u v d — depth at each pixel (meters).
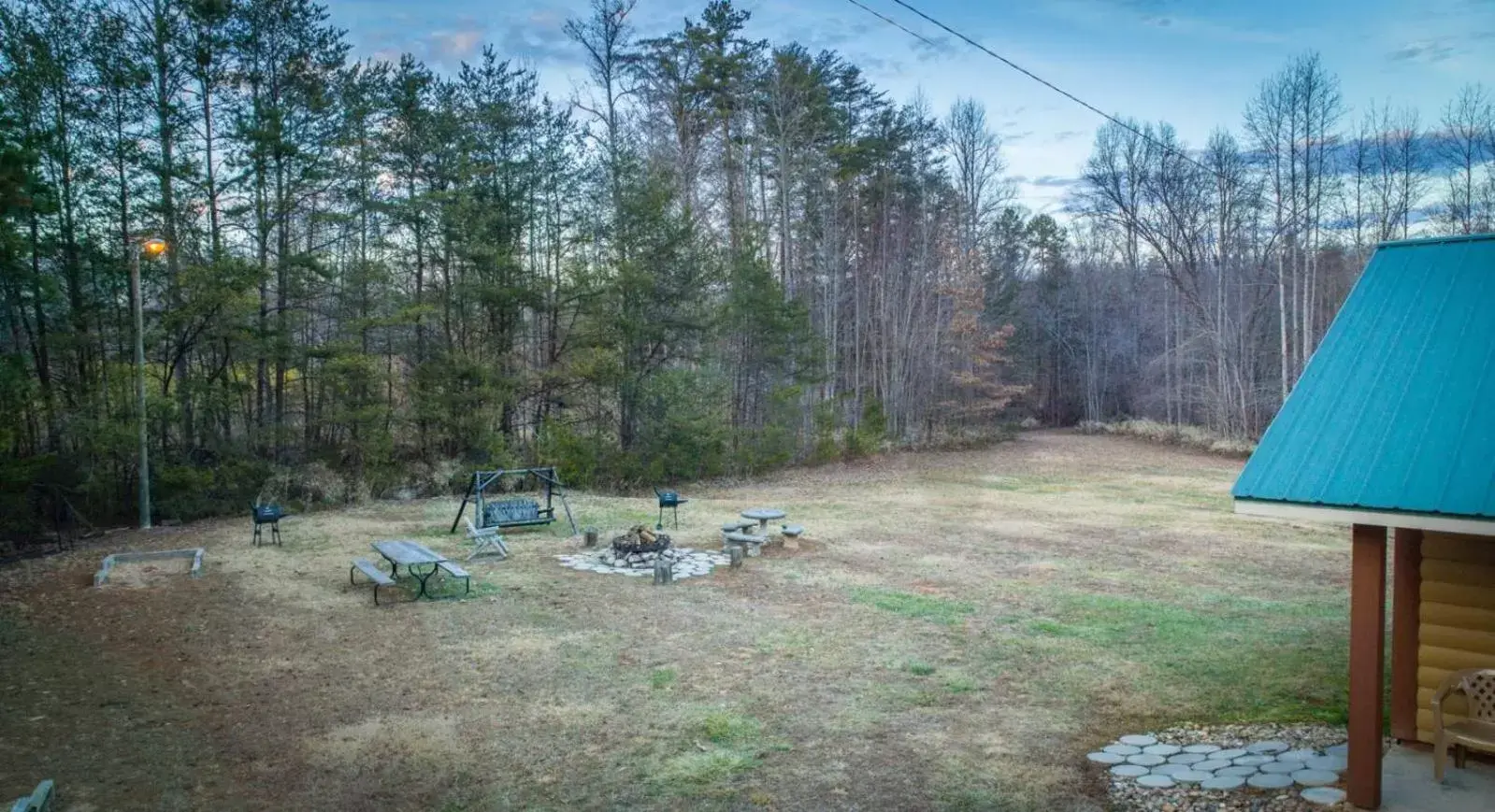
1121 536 15.81
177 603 10.52
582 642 8.99
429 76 21.58
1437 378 5.42
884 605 10.55
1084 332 48.28
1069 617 10.02
